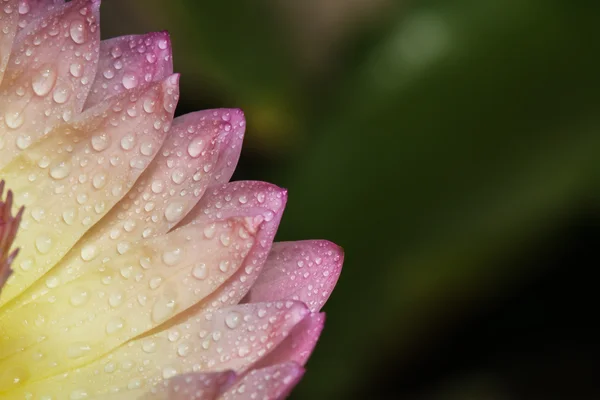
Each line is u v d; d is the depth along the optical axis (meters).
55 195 0.36
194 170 0.36
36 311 0.35
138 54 0.37
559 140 0.42
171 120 0.36
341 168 0.42
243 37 0.45
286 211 0.42
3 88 0.36
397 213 0.42
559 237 0.44
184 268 0.35
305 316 0.35
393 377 0.45
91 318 0.35
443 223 0.42
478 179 0.42
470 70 0.42
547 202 0.41
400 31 0.43
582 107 0.42
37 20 0.36
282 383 0.34
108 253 0.35
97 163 0.36
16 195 0.36
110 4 0.45
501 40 0.42
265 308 0.35
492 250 0.41
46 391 0.35
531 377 0.45
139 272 0.35
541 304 0.46
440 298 0.42
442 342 0.45
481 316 0.45
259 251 0.35
